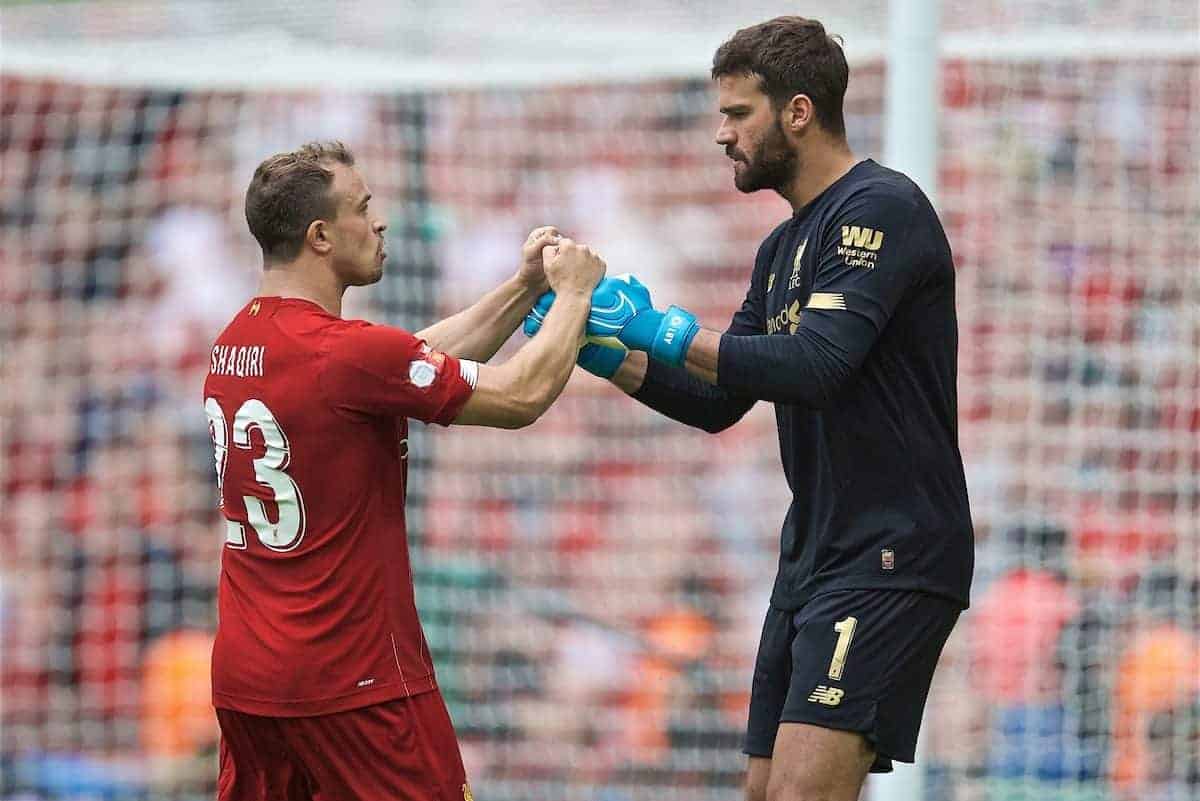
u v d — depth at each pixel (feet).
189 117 96.63
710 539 89.86
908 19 62.90
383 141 95.30
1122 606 85.15
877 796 63.31
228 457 44.16
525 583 88.89
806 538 46.68
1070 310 89.61
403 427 45.24
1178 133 90.74
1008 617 84.53
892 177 44.91
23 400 93.40
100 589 90.68
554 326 44.50
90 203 95.86
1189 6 79.51
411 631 44.37
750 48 45.62
